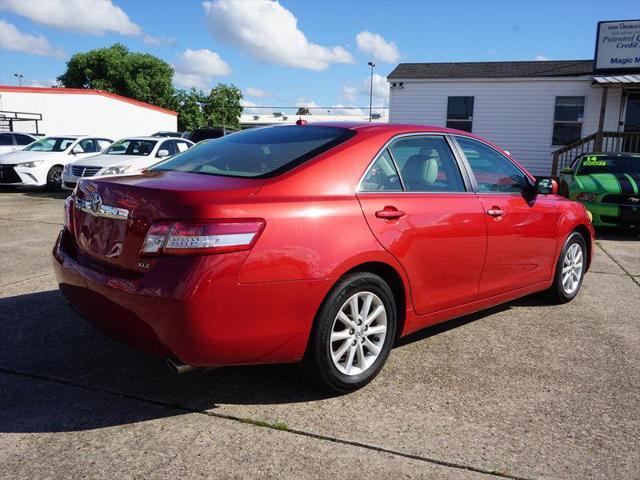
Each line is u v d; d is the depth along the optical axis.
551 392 3.33
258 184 2.93
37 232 8.28
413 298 3.52
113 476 2.43
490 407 3.13
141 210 2.78
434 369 3.62
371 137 3.47
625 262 7.20
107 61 68.06
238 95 63.94
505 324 4.57
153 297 2.63
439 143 3.93
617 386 3.44
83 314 3.14
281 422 2.90
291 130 3.73
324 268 2.92
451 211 3.68
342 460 2.58
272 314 2.80
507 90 17.42
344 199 3.12
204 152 3.67
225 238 2.65
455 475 2.49
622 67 16.02
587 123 16.92
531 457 2.65
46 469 2.47
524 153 17.59
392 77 18.22
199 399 3.14
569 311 4.98
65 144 15.34
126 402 3.09
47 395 3.15
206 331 2.65
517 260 4.35
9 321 4.31
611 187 8.99
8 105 27.72
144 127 35.47
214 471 2.48
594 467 2.59
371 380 3.38
